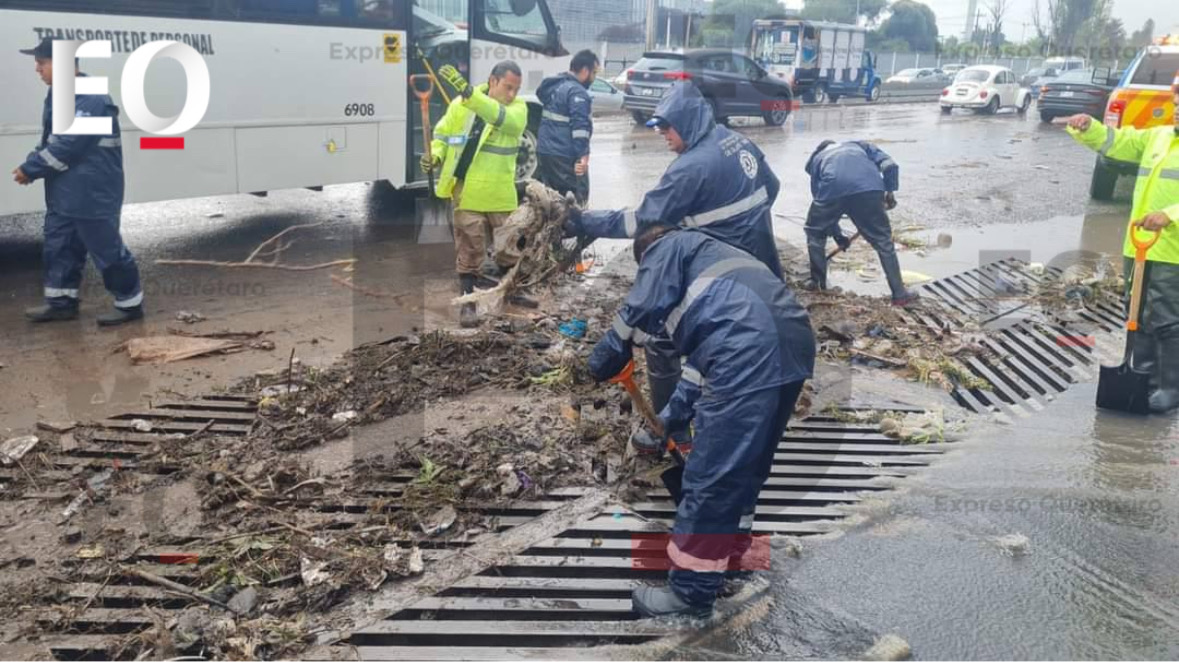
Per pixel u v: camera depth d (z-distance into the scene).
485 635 3.27
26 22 6.57
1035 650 3.25
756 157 4.44
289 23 7.99
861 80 33.22
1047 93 23.16
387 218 9.98
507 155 6.61
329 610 3.36
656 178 12.90
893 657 3.18
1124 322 7.20
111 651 3.11
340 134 8.54
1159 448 4.92
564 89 8.06
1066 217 11.40
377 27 8.59
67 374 5.41
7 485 4.13
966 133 22.08
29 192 6.82
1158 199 5.27
